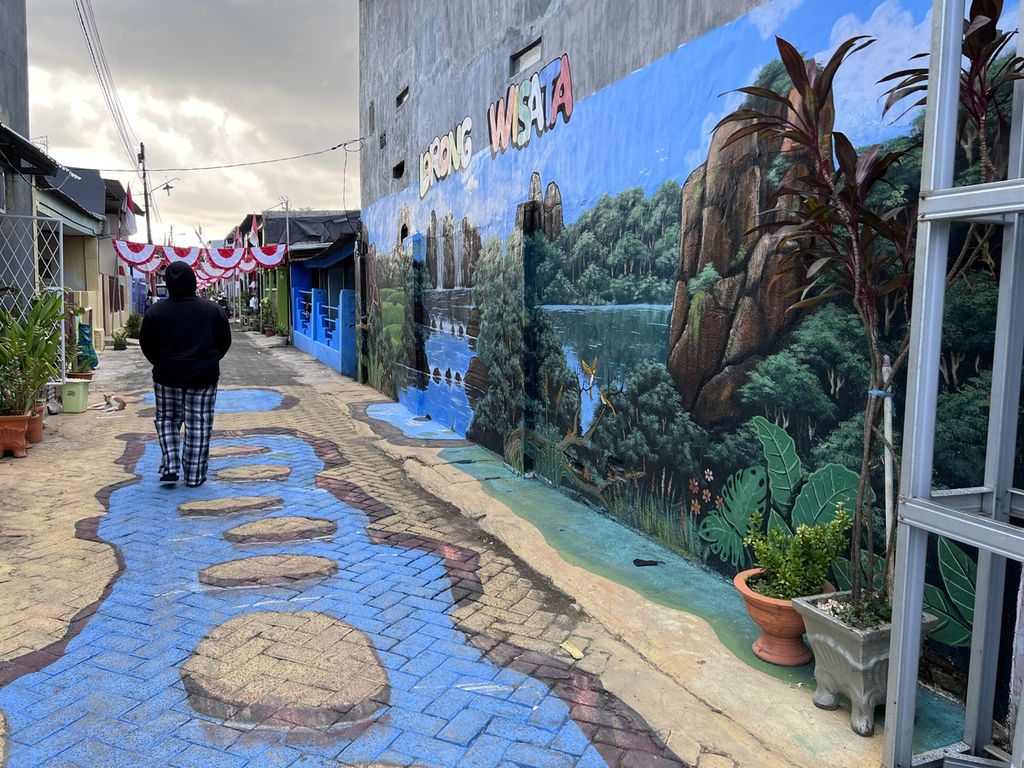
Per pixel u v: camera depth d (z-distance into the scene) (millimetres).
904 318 3141
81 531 5371
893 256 3074
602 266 5539
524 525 5441
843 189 2879
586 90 5648
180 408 6559
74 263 22062
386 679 3420
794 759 2836
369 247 13336
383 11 11555
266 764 2801
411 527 5688
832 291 3230
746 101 4031
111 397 11297
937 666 3105
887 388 2996
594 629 3998
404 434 9047
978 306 2838
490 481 6742
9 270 10602
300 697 3244
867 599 3068
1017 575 2783
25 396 7914
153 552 4980
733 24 4125
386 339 12336
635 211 5090
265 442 8781
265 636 3809
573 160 5891
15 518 5645
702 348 4461
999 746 2768
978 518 2256
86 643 3703
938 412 3006
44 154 8883
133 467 7344
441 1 8711
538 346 6668
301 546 5164
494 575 4738
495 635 3898
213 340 6488
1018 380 2594
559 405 6320
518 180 6879
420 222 10055
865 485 3012
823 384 3604
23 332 8000
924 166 2422
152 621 3957
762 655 3475
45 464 7387
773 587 3443
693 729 3059
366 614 4105
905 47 3158
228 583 4480
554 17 6078
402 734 3006
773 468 3938
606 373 5551
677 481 4762
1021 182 2125
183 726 3021
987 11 2576
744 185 4059
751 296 4039
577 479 6066
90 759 2809
